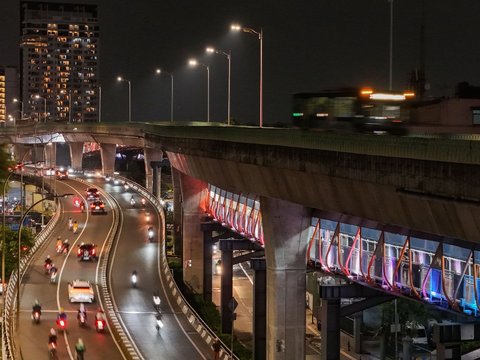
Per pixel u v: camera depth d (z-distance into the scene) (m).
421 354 77.31
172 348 69.19
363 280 50.03
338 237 52.66
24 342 68.50
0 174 125.56
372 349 82.38
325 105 58.09
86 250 104.19
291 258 60.28
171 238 119.94
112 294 88.56
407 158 37.34
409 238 43.59
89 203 152.62
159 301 84.81
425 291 42.69
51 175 172.75
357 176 42.09
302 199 52.06
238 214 76.94
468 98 58.78
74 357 64.44
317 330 87.25
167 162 160.50
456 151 33.72
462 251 40.25
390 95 57.50
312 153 47.34
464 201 33.69
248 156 58.47
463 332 44.94
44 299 84.75
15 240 101.25
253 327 68.69
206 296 94.31
